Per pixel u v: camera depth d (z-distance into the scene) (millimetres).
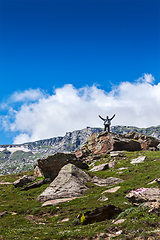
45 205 34250
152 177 35906
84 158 77438
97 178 45062
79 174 45562
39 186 53750
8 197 46625
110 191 34750
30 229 22797
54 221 26797
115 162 59812
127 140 77250
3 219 30625
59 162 58031
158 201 20062
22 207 36594
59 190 39906
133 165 54188
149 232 14758
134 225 16375
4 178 68688
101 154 77000
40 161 59062
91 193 38094
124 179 43344
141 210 18859
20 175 73125
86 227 19703
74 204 32594
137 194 22922
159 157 57312
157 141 82375
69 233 18297
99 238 15906
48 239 17797
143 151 73000
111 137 76562
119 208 21688
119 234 15656
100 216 21359
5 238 19312
